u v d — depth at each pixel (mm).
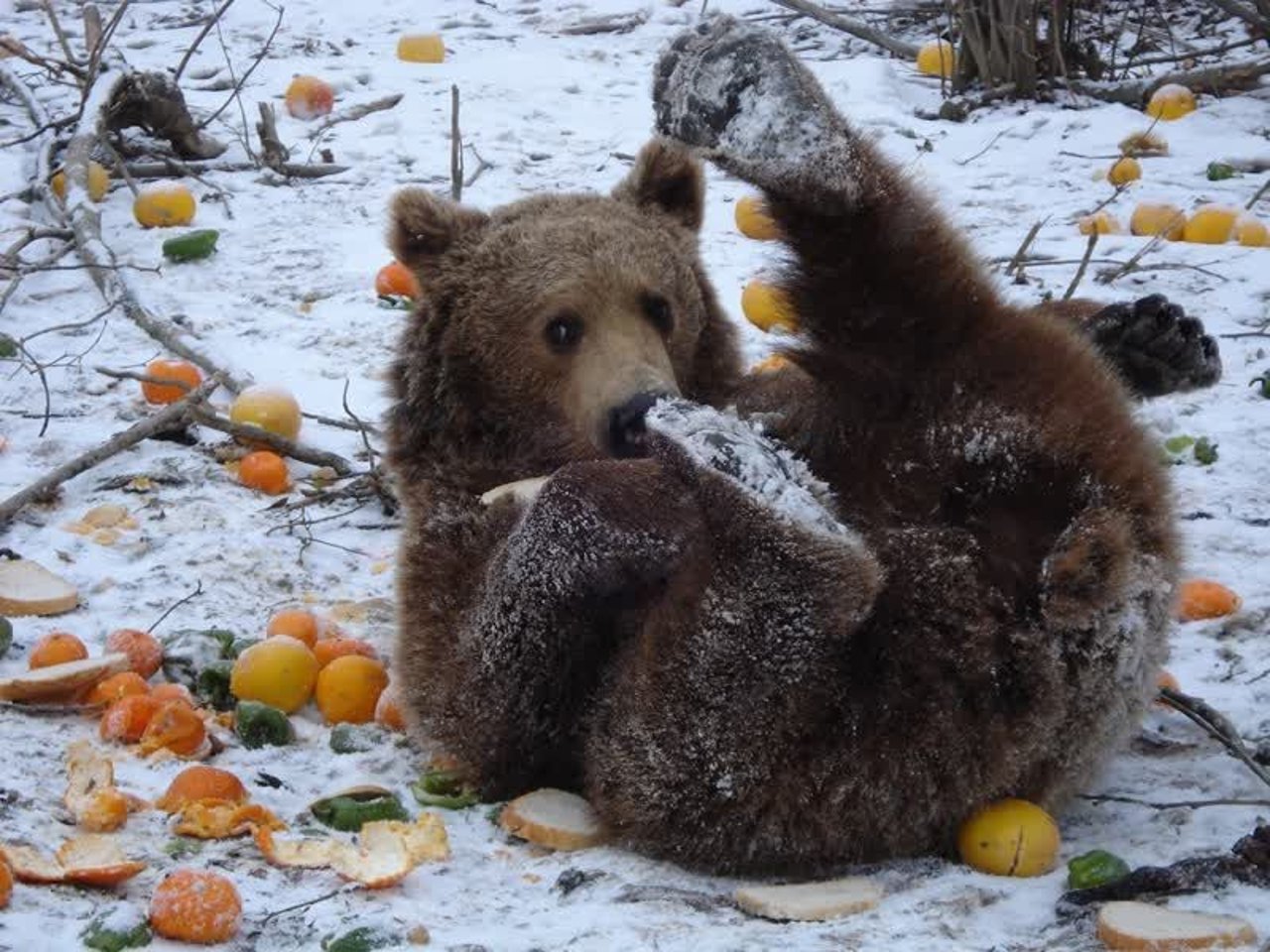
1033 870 6949
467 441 8500
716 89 7484
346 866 6820
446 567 7902
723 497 6617
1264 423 12172
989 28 19625
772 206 7414
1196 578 9977
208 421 11664
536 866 7156
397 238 8844
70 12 23859
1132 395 8617
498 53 21500
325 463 11750
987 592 6785
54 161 16766
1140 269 14469
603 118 18766
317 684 8828
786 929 6438
